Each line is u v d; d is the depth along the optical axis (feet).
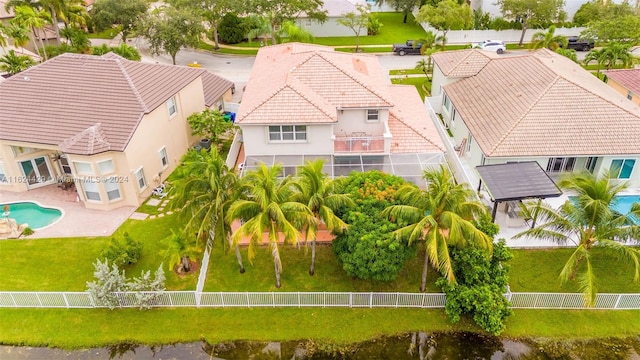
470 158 114.62
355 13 213.87
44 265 87.71
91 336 75.77
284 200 74.59
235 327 77.25
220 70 180.86
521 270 85.61
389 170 100.17
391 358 73.51
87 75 107.86
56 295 78.79
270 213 71.67
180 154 119.96
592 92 105.60
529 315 78.59
